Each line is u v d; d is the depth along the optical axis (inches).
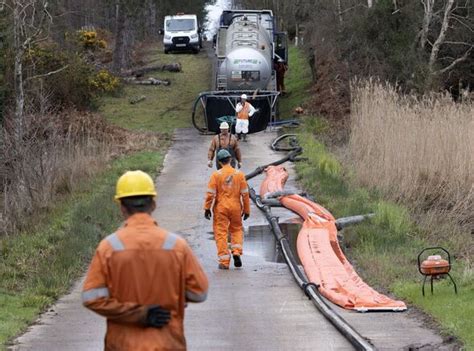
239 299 819.4
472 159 1194.0
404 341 639.1
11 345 661.9
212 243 1116.5
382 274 900.6
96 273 356.2
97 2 3292.3
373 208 1194.0
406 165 1278.3
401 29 2635.3
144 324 352.2
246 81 2513.5
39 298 828.6
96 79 2952.8
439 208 1178.0
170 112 2768.2
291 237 1131.9
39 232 1127.6
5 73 1809.8
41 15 1771.7
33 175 1330.0
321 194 1382.9
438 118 1298.0
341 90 2554.1
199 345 645.3
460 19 2687.0
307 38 3417.8
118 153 1953.7
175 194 1492.4
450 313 700.7
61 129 1770.4
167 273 358.0
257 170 1646.2
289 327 702.5
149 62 3806.6
